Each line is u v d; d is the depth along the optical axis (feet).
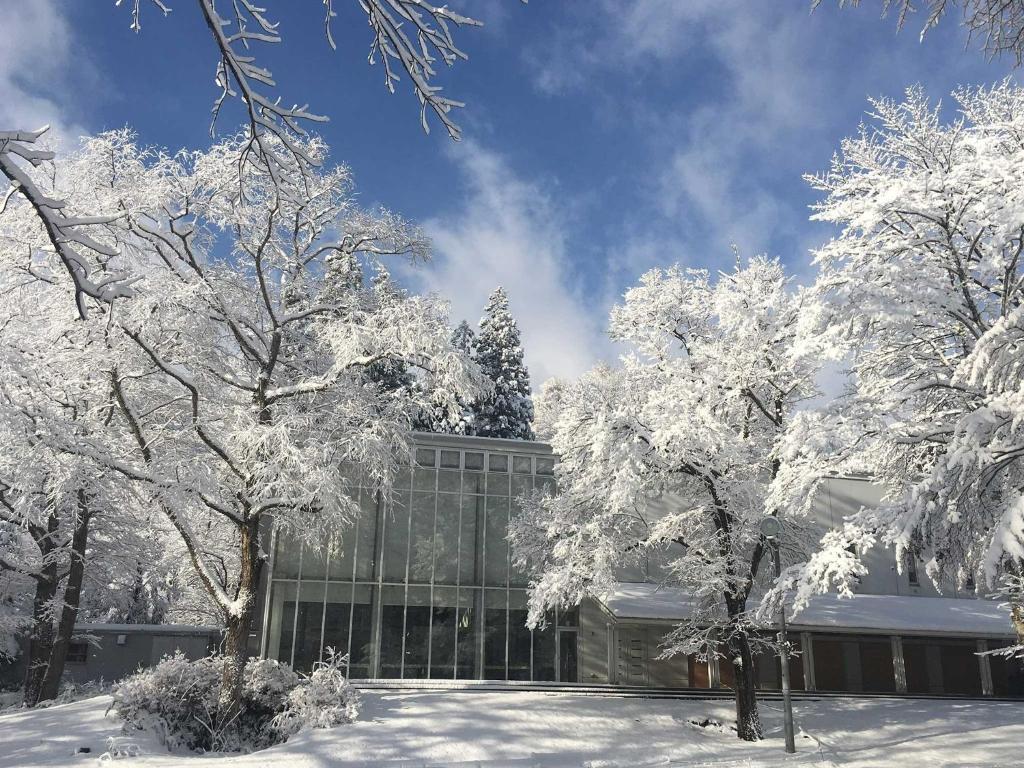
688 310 79.36
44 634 86.17
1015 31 30.66
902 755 63.72
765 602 45.01
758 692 98.02
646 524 79.15
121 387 66.64
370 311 75.97
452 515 105.29
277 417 69.15
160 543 105.40
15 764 52.39
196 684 65.82
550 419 153.99
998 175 42.42
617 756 62.75
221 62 16.99
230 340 73.77
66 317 63.10
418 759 58.75
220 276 71.41
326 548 99.76
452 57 18.04
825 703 89.97
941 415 47.50
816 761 61.00
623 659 105.50
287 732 65.21
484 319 173.88
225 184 66.23
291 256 75.72
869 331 47.93
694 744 67.46
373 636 99.19
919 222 47.44
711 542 73.72
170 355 67.36
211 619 130.62
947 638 114.93
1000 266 43.50
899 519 40.57
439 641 100.68
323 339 71.05
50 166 63.10
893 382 50.80
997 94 54.13
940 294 43.65
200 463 63.05
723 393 72.08
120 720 62.54
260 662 71.56
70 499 68.23
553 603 73.72
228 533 107.14
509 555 105.29
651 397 69.67
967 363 40.47
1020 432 40.14
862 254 47.44
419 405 73.36
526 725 69.72
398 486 104.73
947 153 53.98
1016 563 39.60
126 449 66.54
